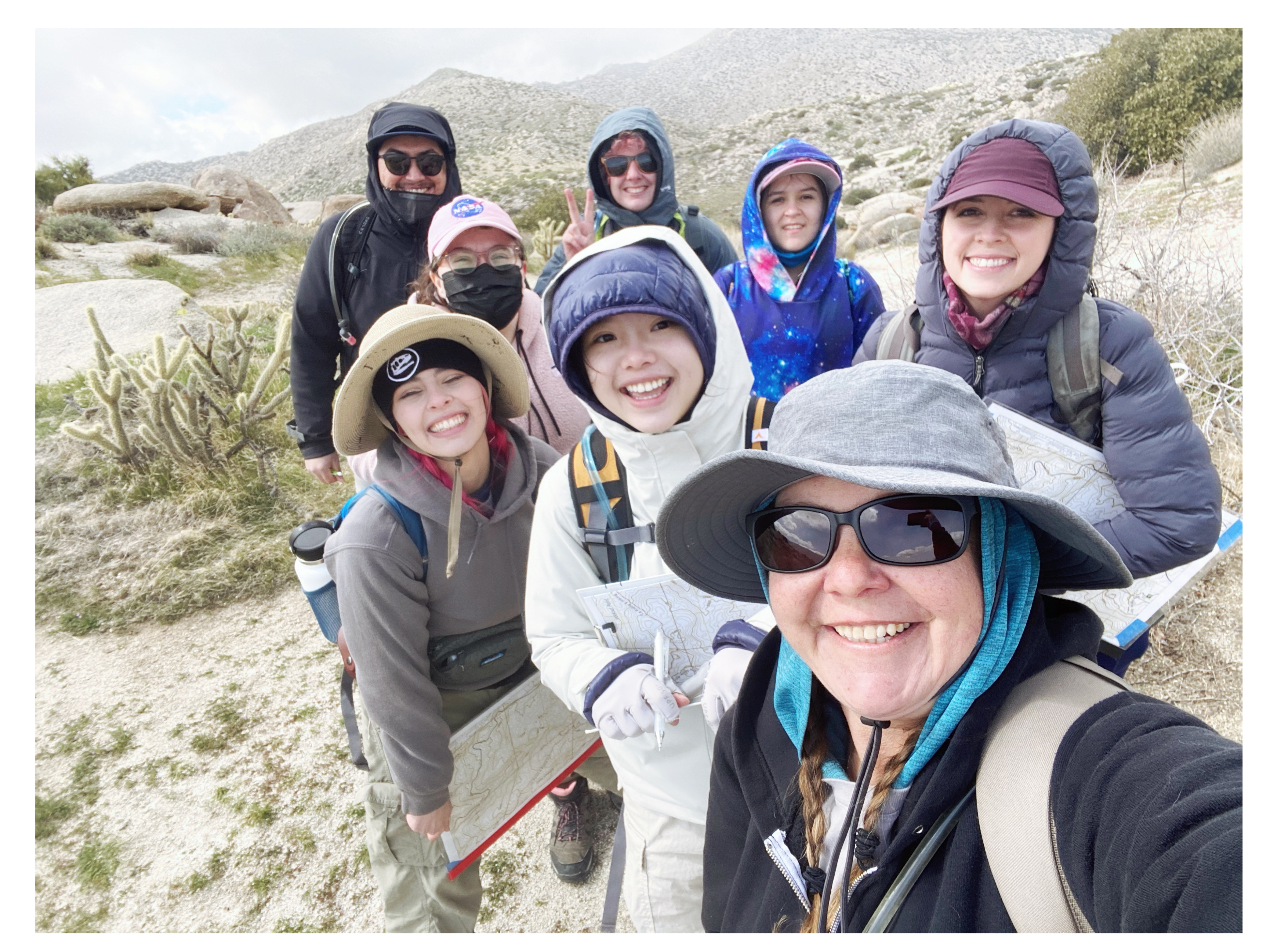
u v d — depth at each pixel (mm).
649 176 3191
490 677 1767
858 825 855
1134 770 667
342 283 2754
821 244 2570
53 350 7605
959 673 810
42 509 4711
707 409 1462
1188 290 3691
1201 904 565
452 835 1763
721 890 1155
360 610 1535
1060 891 678
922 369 800
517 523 1762
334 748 2941
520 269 2248
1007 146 1485
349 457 1750
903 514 764
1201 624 2729
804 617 863
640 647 1497
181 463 4961
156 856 2520
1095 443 1601
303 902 2332
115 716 3186
